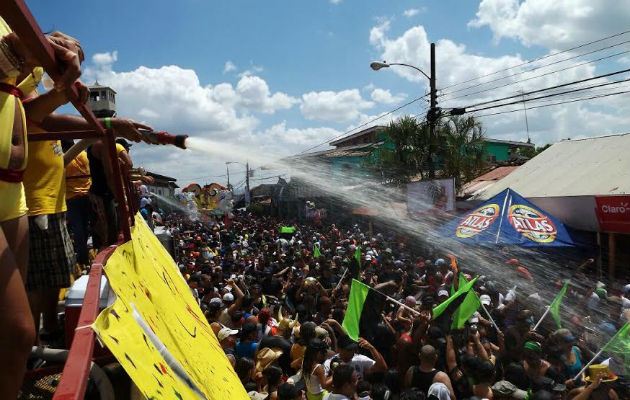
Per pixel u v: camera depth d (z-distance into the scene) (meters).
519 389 5.00
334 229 22.14
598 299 9.18
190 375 1.40
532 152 38.41
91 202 3.15
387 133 21.28
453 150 20.28
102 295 1.36
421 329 5.80
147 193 7.82
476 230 12.45
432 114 17.88
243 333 5.99
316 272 10.84
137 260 1.73
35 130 1.96
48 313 2.24
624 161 13.83
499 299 9.02
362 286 6.89
